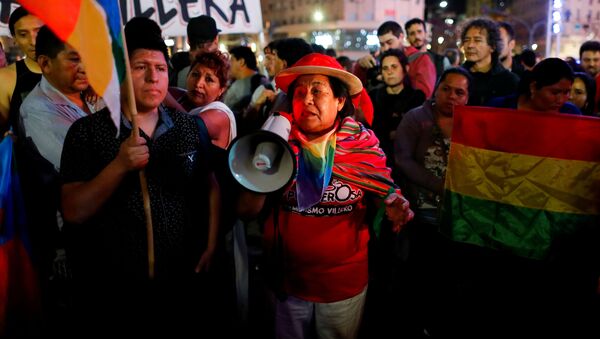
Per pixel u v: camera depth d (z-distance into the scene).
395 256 3.57
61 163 2.03
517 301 2.65
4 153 2.29
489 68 4.53
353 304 2.55
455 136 2.66
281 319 2.58
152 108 2.06
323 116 2.28
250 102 5.09
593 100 4.50
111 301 2.13
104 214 2.05
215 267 2.52
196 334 2.39
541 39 50.28
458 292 2.88
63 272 2.65
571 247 2.48
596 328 2.51
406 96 4.62
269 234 2.52
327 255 2.42
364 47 66.06
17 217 2.36
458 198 2.67
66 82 2.51
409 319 3.35
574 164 2.41
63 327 2.63
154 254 2.11
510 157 2.51
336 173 2.36
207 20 4.48
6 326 2.34
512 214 2.54
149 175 2.07
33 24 3.27
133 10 4.66
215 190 2.46
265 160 1.80
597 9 52.78
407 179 3.51
